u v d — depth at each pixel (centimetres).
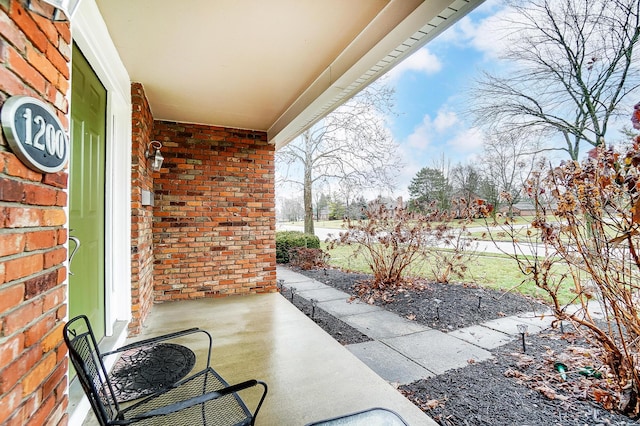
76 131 202
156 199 440
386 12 219
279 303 433
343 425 175
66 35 146
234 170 481
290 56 281
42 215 123
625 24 464
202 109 408
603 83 488
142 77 316
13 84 105
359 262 789
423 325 369
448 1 178
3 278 97
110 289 265
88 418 185
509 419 194
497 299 449
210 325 345
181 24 232
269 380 229
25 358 108
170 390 173
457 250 536
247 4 212
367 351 300
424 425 179
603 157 207
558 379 235
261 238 493
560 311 253
